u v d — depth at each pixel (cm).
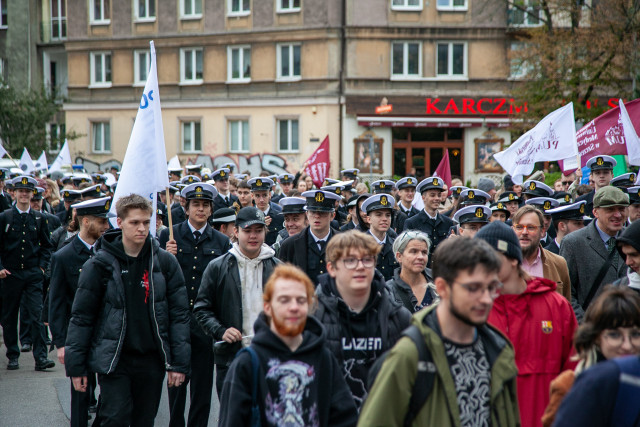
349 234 480
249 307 650
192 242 808
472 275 345
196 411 719
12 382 959
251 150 3869
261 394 411
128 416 593
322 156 2173
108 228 720
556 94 2916
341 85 3738
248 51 3869
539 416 480
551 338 486
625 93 3011
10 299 1055
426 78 3738
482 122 3731
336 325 476
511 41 3741
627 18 2817
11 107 3753
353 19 3703
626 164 1756
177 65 3975
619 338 359
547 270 626
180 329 614
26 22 4534
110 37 4069
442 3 3731
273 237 1309
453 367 354
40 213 1102
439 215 1132
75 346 582
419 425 349
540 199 973
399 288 661
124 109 4078
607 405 282
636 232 550
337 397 426
